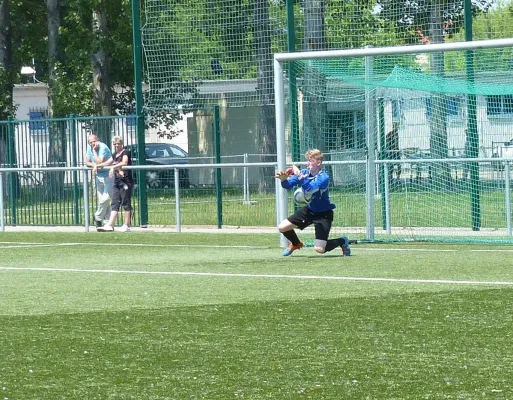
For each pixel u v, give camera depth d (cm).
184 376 1420
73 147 4969
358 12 4269
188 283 2448
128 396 1311
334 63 3962
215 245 3600
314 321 1839
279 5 4528
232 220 4653
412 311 1911
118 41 8000
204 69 4684
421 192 4103
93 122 4978
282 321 1848
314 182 2992
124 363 1517
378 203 4009
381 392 1300
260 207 4662
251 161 6188
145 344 1661
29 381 1407
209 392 1323
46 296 2275
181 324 1845
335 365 1469
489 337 1639
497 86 3819
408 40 4188
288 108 4559
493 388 1306
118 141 4525
